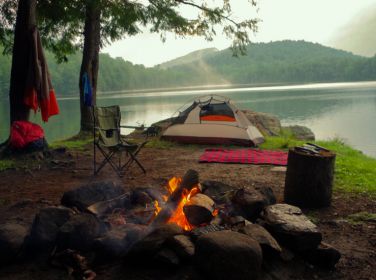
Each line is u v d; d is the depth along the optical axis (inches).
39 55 335.3
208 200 157.5
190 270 121.1
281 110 2000.5
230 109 435.2
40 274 127.3
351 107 1996.8
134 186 234.2
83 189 168.1
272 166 300.5
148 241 128.1
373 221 175.2
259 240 129.5
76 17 485.7
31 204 193.3
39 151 321.7
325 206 198.5
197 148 396.2
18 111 340.8
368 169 297.1
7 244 130.5
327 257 132.6
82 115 496.1
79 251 134.2
